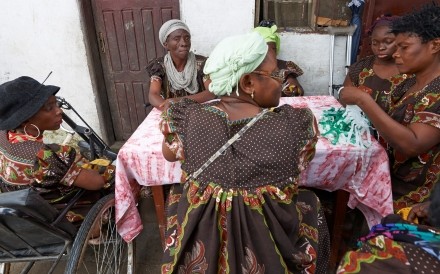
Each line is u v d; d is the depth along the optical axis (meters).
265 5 2.69
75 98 3.09
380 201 1.45
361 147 1.39
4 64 2.96
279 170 0.92
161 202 1.63
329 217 1.78
